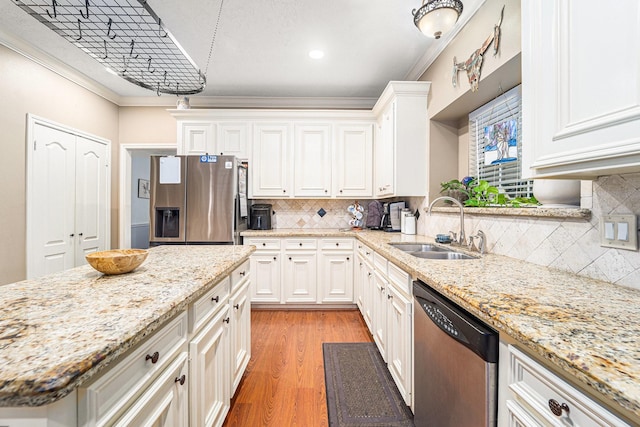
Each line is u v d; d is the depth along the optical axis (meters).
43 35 2.38
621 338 0.62
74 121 3.08
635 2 0.65
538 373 0.66
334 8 2.08
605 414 0.51
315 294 3.25
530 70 0.97
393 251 1.86
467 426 0.93
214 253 1.80
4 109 2.39
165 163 2.95
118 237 3.76
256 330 2.74
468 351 0.92
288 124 3.48
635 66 0.65
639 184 0.97
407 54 2.70
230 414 1.62
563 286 1.03
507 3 1.66
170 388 0.92
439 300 1.14
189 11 2.10
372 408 1.66
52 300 0.89
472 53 2.02
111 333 0.66
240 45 2.56
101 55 2.21
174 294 0.95
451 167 2.73
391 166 2.88
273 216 3.84
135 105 3.77
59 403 0.53
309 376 1.98
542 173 0.95
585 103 0.77
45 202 2.76
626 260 1.01
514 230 1.57
